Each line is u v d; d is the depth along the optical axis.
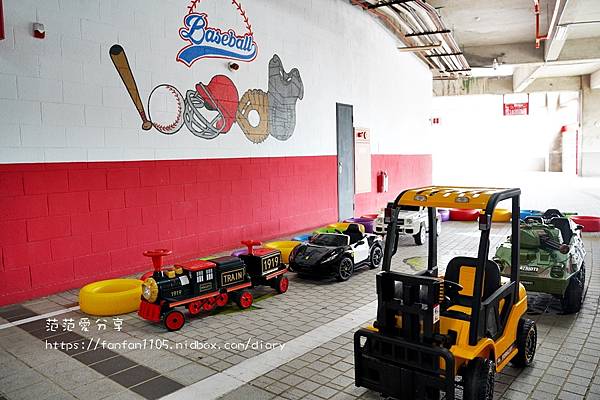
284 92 8.27
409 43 12.54
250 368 3.38
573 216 9.05
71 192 5.30
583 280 5.00
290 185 8.51
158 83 6.15
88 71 5.41
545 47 14.85
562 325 4.23
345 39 10.00
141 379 3.23
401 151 13.11
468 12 12.39
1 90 4.72
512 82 21.61
